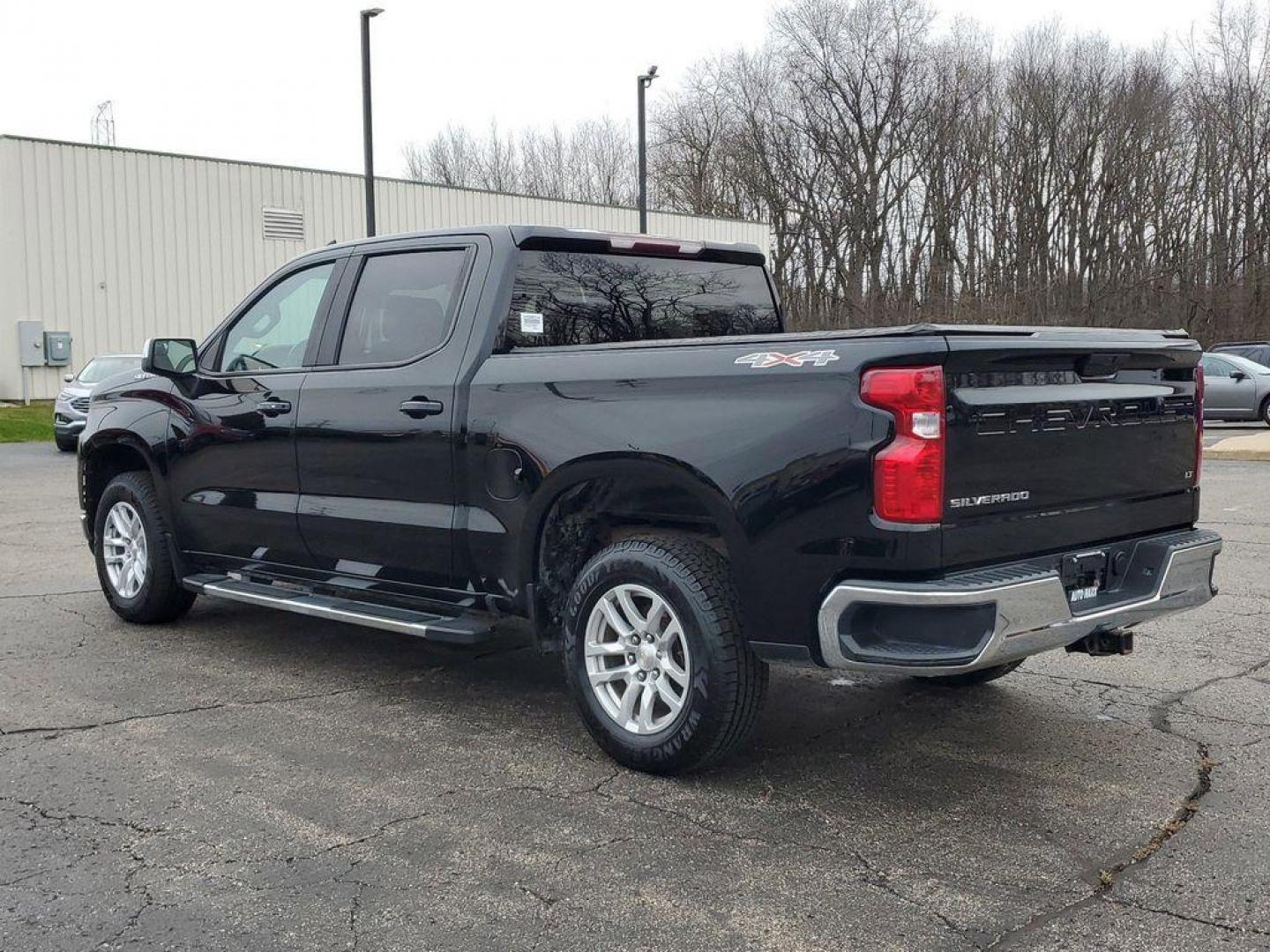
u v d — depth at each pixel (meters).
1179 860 3.48
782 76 50.75
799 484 3.70
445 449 4.75
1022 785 4.12
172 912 3.17
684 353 4.08
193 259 27.80
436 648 6.17
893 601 3.52
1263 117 44.75
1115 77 47.94
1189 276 45.03
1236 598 7.22
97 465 6.82
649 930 3.07
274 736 4.68
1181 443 4.47
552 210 34.69
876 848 3.59
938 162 48.62
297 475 5.41
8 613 7.01
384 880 3.37
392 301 5.16
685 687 4.05
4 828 3.74
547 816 3.84
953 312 44.94
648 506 4.36
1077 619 3.79
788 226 52.06
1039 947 2.97
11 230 25.17
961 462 3.58
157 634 6.46
